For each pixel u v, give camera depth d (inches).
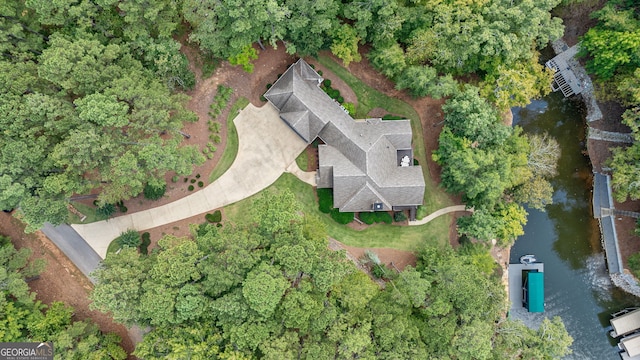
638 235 2278.5
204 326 1800.0
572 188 2418.8
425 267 2154.3
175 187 2191.2
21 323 1881.2
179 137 1982.0
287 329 1831.9
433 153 2180.1
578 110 2410.2
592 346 2400.3
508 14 1932.8
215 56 2140.7
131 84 1814.7
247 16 1823.3
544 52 2418.8
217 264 1790.1
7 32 1784.0
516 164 2139.5
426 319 2016.5
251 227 1988.2
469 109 2020.2
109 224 2164.1
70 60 1742.1
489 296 2054.6
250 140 2235.5
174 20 1990.7
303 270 1775.3
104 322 2111.2
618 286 2384.4
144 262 1825.8
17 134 1758.1
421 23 2057.1
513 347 2052.2
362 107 2300.7
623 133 2327.8
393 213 2283.5
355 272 2006.6
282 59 2245.3
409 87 2192.4
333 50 2081.7
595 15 2153.1
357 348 1754.4
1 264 1904.5
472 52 2001.7
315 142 2242.9
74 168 1813.5
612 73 2186.3
